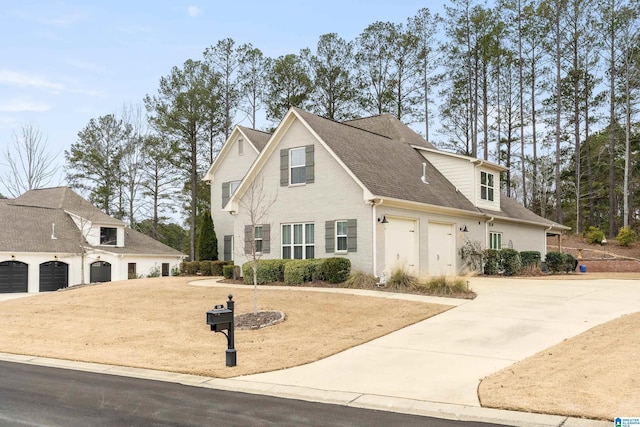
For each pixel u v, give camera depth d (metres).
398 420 7.00
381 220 20.73
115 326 14.99
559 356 9.73
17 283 34.44
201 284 21.88
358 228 20.95
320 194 22.19
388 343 11.73
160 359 11.23
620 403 7.12
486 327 12.70
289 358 10.80
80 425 6.80
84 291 21.48
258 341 12.43
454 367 9.69
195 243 49.25
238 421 6.98
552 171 52.97
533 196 50.75
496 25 44.81
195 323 14.62
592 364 8.96
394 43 45.16
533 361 9.58
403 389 8.52
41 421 6.99
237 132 35.25
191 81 45.53
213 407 7.71
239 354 11.30
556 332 11.95
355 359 10.58
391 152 26.36
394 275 18.88
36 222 38.25
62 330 15.11
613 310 14.35
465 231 25.92
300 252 22.80
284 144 23.55
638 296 16.92
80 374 10.25
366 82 45.72
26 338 14.42
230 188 35.47
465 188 27.58
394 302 15.83
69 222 40.28
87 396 8.41
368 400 7.99
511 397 7.69
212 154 47.72
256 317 14.57
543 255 34.34
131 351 12.14
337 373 9.63
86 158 51.19
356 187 21.09
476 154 46.97
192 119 45.19
